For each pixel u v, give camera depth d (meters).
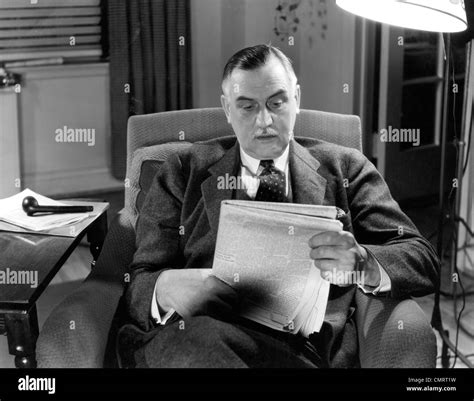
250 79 1.41
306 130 1.63
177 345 1.20
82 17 2.96
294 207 1.28
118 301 1.38
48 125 2.97
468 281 2.30
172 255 1.43
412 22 1.41
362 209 1.45
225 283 1.30
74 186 3.06
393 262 1.32
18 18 2.88
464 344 1.95
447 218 2.47
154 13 2.96
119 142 3.05
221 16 3.09
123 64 2.97
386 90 2.85
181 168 1.49
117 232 1.55
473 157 2.22
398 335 1.23
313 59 3.00
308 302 1.30
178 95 3.09
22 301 1.18
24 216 1.55
